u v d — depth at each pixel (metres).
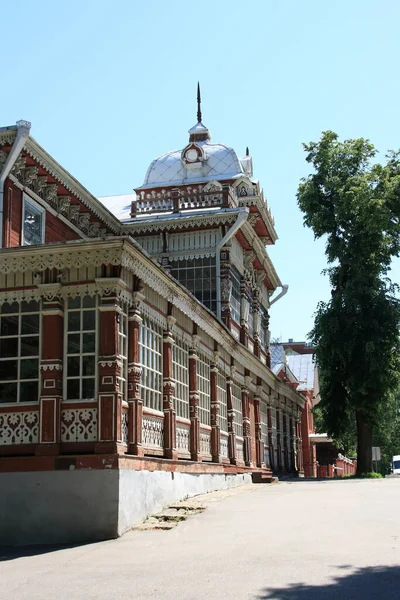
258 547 11.02
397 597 7.80
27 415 14.16
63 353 14.29
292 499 17.69
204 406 21.73
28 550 12.67
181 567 9.84
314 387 54.50
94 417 13.86
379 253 35.16
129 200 32.09
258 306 32.72
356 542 11.04
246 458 27.52
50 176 19.33
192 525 13.76
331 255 35.34
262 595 7.98
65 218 20.83
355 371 33.22
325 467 54.59
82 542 13.04
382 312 33.25
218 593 8.19
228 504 16.78
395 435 61.62
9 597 8.78
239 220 26.45
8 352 14.57
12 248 14.42
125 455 13.80
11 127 16.67
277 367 42.56
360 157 36.41
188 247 27.30
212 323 22.17
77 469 13.54
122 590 8.68
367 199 33.66
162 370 17.42
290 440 40.47
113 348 13.97
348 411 34.97
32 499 13.60
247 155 33.03
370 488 20.72
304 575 8.92
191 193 27.78
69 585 9.21
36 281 14.54
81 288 14.36
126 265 14.42
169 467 16.83
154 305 16.77
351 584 8.34
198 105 34.22
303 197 36.44
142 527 13.78
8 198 17.33
